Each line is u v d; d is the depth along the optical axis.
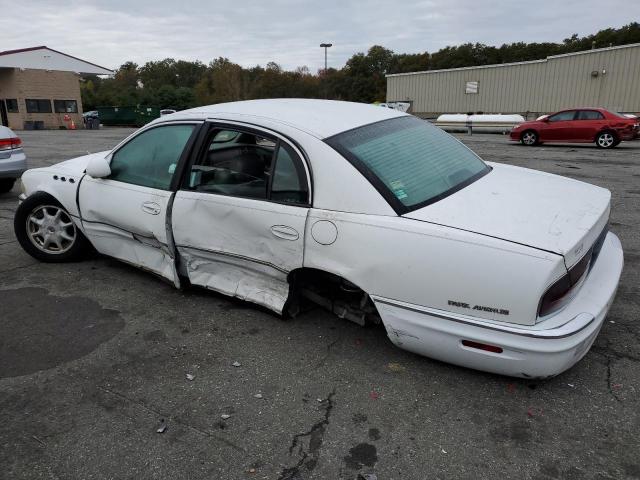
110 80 98.62
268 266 3.26
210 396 2.74
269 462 2.27
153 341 3.32
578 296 2.60
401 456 2.29
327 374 2.92
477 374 2.87
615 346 3.14
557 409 2.57
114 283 4.25
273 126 3.18
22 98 35.56
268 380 2.88
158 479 2.19
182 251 3.71
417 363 3.00
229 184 3.38
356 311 3.31
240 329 3.46
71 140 22.53
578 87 28.70
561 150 16.17
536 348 2.37
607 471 2.17
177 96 61.09
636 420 2.48
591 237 2.60
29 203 4.59
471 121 26.03
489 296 2.43
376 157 3.00
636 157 13.77
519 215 2.65
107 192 4.04
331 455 2.31
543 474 2.17
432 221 2.62
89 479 2.20
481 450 2.32
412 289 2.62
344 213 2.83
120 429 2.50
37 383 2.89
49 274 4.47
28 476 2.22
